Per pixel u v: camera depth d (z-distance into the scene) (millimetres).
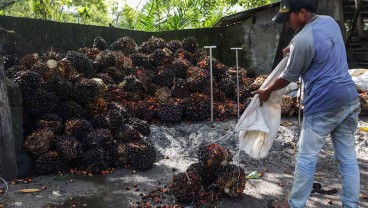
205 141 5199
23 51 6441
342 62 2879
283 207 3262
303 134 2994
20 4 13289
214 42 8875
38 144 4277
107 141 4512
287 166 4562
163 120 5648
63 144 4324
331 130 2955
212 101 5719
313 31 2830
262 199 3668
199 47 8773
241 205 3547
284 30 8094
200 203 3547
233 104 6117
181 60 6527
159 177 4250
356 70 7406
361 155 4812
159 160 4773
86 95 4922
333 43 2844
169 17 11023
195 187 3572
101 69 6180
